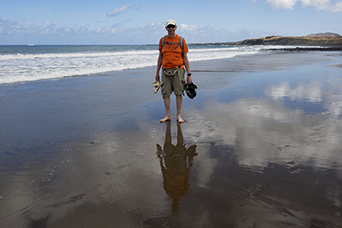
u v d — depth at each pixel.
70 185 2.05
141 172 2.29
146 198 1.86
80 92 6.33
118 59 16.39
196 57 21.03
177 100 4.04
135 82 8.00
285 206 1.73
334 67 12.02
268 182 2.06
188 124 3.81
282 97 5.60
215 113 4.41
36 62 13.06
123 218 1.63
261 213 1.66
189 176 2.19
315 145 2.86
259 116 4.14
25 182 2.11
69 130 3.51
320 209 1.70
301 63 14.69
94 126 3.70
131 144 3.00
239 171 2.27
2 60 14.00
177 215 1.65
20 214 1.68
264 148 2.80
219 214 1.65
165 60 3.96
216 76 9.34
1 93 6.03
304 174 2.19
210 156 2.62
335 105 4.78
